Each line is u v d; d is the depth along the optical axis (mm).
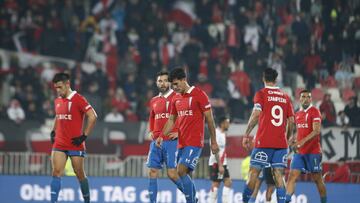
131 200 52000
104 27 78875
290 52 72438
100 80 71562
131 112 67500
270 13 77625
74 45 77000
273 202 48188
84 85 71812
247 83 70812
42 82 72500
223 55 74875
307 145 44500
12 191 52625
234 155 54531
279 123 38812
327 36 74812
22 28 77438
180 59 74250
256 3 78625
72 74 73750
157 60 74688
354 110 59312
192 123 37250
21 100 69062
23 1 78875
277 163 38844
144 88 71250
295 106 62844
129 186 52062
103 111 68500
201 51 75312
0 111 67625
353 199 51156
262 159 38781
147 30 77625
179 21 80875
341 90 68875
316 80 70562
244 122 61062
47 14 78875
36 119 67250
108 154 58781
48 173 56469
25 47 76438
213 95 70250
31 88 70312
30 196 52500
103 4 80938
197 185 51812
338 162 53125
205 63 74125
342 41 73875
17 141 60406
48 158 56688
